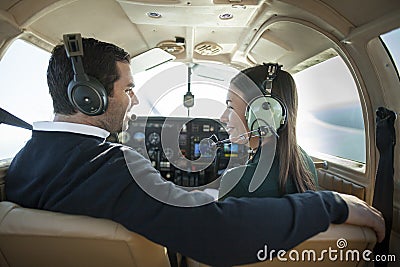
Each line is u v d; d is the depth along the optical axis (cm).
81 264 85
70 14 142
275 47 193
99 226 76
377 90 129
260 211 76
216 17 150
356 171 153
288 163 98
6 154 137
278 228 75
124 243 75
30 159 90
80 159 83
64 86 91
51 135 90
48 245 80
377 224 86
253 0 128
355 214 83
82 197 77
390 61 120
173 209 74
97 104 88
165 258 90
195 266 97
